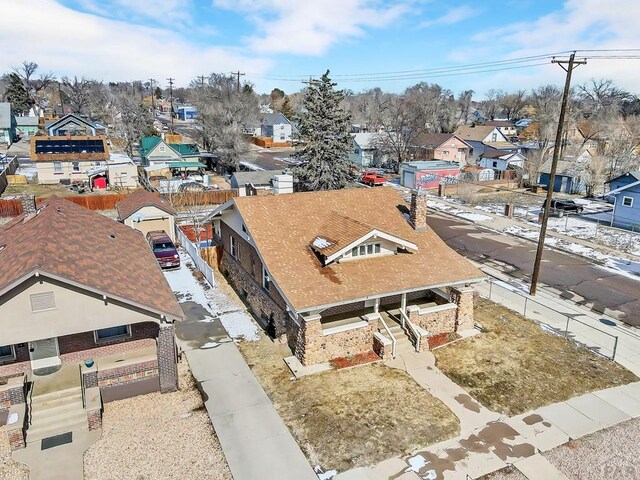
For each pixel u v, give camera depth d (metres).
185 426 13.85
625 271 28.47
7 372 15.16
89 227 19.17
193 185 49.31
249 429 13.79
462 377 16.64
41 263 13.21
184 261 29.17
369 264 19.19
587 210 44.41
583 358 18.19
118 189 50.12
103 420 14.00
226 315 21.73
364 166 69.81
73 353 15.75
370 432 13.75
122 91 158.38
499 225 39.44
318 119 42.81
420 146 68.81
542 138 64.56
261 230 19.66
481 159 64.88
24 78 133.25
